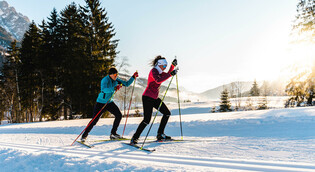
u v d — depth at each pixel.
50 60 23.62
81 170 2.39
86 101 20.19
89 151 3.53
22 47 25.56
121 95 22.58
